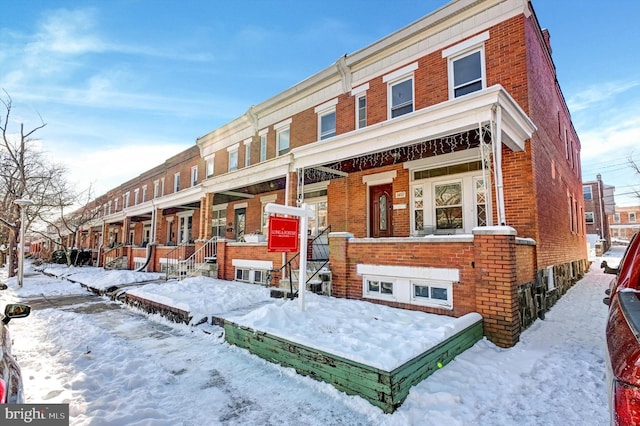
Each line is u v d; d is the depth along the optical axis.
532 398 3.47
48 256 30.23
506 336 4.90
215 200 17.23
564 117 12.98
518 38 7.62
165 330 6.54
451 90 8.66
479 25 8.28
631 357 1.55
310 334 4.38
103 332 6.25
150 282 12.20
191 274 12.54
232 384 3.93
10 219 19.81
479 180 8.30
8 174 19.56
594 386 3.71
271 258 9.80
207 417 3.19
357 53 10.71
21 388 2.59
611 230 50.16
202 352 5.09
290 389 3.77
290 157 9.75
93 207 29.38
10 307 3.22
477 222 8.23
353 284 7.19
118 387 3.85
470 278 5.46
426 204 9.23
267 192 14.91
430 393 3.37
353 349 3.76
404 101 9.80
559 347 4.94
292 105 13.41
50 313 8.20
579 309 7.44
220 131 17.25
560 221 10.14
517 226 7.26
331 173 10.79
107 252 20.64
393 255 6.53
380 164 10.12
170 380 4.05
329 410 3.30
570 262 11.55
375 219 10.58
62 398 3.48
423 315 5.55
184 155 20.70
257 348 4.81
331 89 11.87
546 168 8.64
